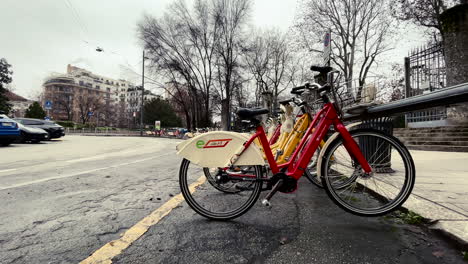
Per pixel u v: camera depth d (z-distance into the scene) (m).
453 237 1.70
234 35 24.98
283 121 3.99
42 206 2.55
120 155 7.57
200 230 2.00
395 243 1.75
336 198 2.22
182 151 2.20
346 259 1.55
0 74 37.41
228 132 2.23
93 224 2.11
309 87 2.60
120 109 65.56
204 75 26.06
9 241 1.79
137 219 2.23
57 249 1.68
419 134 8.57
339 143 2.26
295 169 2.25
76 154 7.71
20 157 6.73
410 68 9.92
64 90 73.19
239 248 1.71
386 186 2.47
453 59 8.55
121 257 1.58
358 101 2.70
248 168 2.40
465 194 2.58
